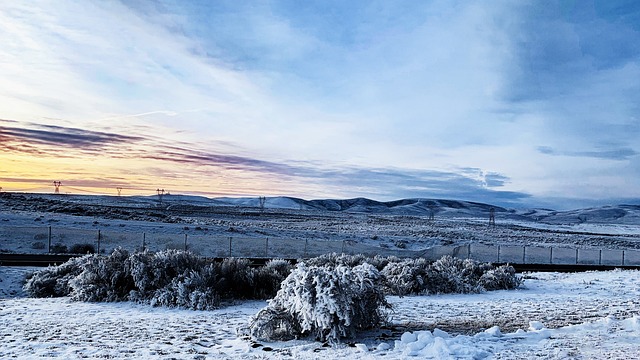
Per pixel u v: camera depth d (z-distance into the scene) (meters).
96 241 42.09
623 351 8.77
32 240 40.62
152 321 13.06
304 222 95.94
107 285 17.25
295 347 9.66
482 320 12.95
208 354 9.15
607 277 25.61
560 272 29.48
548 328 11.43
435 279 19.94
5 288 20.45
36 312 14.31
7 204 72.06
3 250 36.41
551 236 92.75
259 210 149.88
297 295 10.33
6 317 13.32
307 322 10.20
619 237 106.38
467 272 22.52
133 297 16.81
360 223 105.94
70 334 10.96
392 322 12.53
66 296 18.41
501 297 18.50
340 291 10.36
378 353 9.04
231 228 56.78
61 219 55.09
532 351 8.85
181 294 15.95
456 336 10.31
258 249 43.12
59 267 20.23
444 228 101.44
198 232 52.88
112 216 66.31
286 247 44.69
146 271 17.23
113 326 12.15
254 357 8.90
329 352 9.23
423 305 16.03
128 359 8.69
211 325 12.41
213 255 39.94
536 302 16.94
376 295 11.34
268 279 18.58
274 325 10.62
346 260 23.00
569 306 15.70
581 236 99.00
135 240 43.62
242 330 11.34
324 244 47.75
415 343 9.29
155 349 9.49
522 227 137.50
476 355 8.53
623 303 16.41
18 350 9.31
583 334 10.36
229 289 17.95
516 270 30.19
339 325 10.17
